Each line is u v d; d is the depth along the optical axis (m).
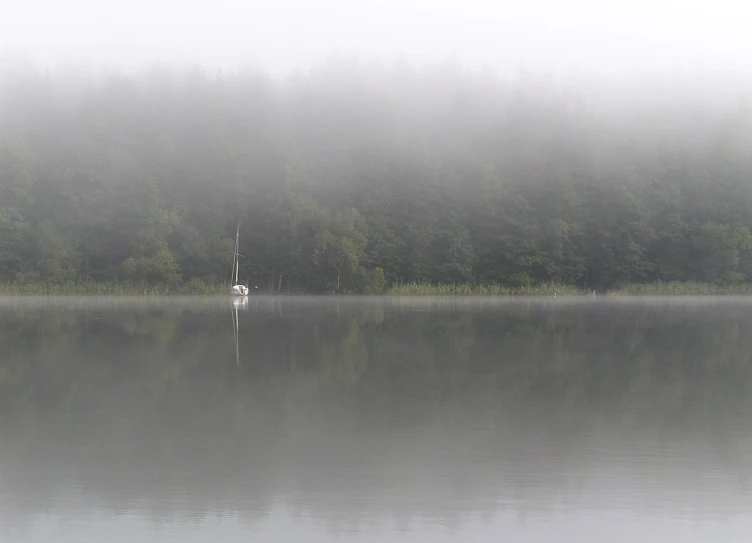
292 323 44.84
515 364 27.03
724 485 13.05
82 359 27.91
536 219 93.94
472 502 12.23
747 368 26.19
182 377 23.86
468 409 19.06
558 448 15.36
